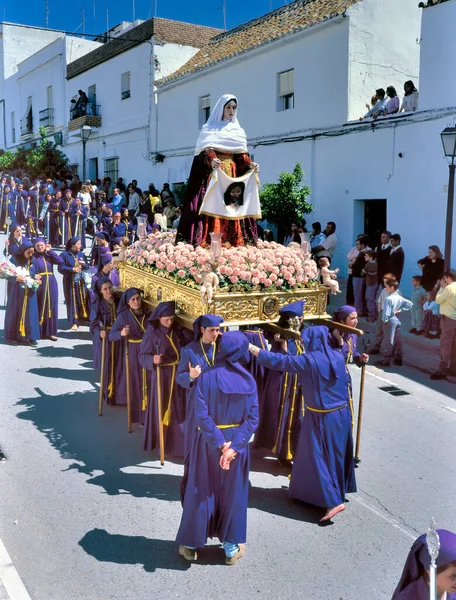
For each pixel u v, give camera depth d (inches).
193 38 952.9
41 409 298.5
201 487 179.0
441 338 372.8
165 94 903.7
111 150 1066.7
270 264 246.2
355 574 180.2
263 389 258.2
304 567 183.2
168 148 906.7
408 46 633.6
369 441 274.8
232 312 239.5
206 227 282.0
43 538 194.4
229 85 765.3
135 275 306.2
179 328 252.2
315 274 258.2
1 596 164.1
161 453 244.1
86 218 850.8
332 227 554.3
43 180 1099.9
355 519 210.5
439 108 511.2
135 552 188.2
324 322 256.7
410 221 546.3
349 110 605.0
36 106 1391.5
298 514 213.2
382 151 565.9
